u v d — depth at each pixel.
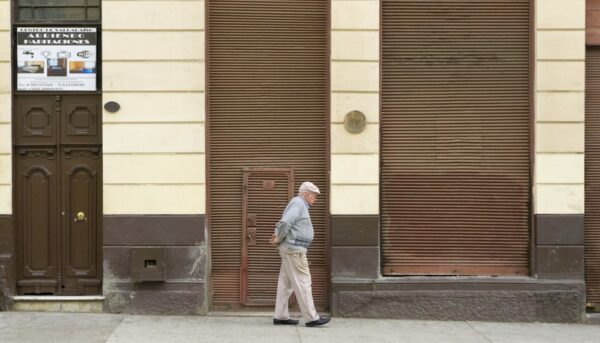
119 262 9.32
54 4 9.50
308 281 8.78
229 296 9.62
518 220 9.59
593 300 9.62
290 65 9.62
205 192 9.37
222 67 9.55
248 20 9.57
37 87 9.42
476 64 9.61
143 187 9.30
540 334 8.80
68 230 9.49
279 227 8.61
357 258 9.38
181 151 9.30
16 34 9.41
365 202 9.38
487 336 8.61
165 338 8.16
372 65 9.36
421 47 9.59
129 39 9.26
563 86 9.42
